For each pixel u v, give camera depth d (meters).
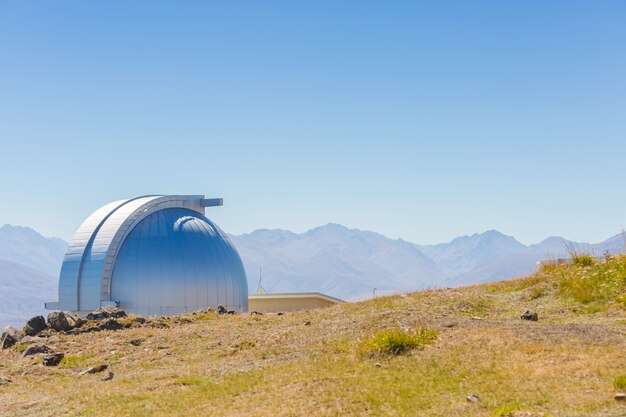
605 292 25.50
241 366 20.92
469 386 15.45
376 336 20.02
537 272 32.56
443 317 23.58
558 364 16.06
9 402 19.19
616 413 12.87
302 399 15.77
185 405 16.72
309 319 28.36
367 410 14.66
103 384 20.58
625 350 16.64
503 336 19.05
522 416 13.16
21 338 28.78
